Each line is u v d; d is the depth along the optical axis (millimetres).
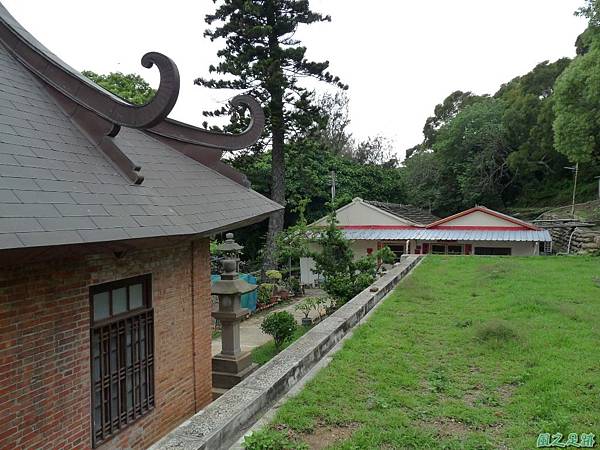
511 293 9797
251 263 26219
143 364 5984
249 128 8516
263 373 5031
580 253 17422
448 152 34438
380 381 5262
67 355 4730
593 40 17312
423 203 35188
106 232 4203
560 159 31578
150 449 3414
